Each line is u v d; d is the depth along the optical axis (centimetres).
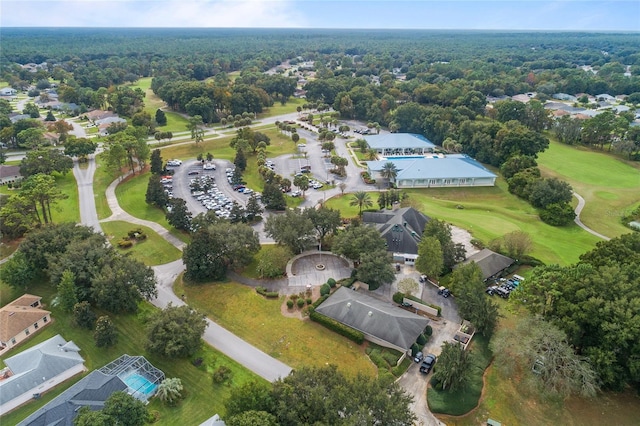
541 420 5400
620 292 5809
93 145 15750
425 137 19800
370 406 4609
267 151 17312
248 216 10956
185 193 12938
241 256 8419
